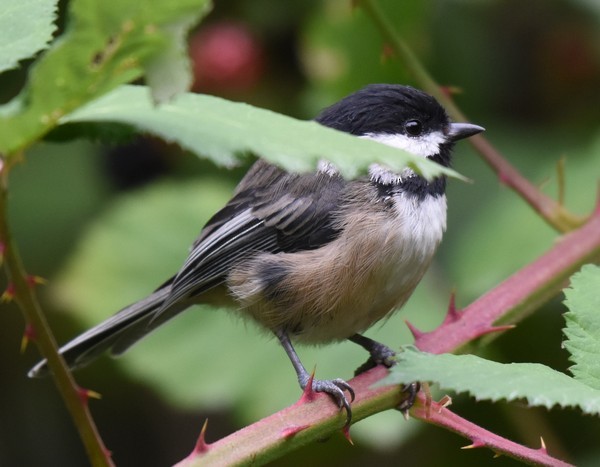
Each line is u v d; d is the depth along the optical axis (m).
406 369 3.11
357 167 2.59
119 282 7.53
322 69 7.68
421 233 6.05
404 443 7.01
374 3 6.22
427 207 6.11
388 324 7.15
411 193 6.05
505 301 4.96
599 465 6.80
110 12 2.40
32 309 2.88
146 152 7.99
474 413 7.31
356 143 2.70
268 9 7.85
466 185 7.70
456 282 7.20
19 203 7.67
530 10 7.82
